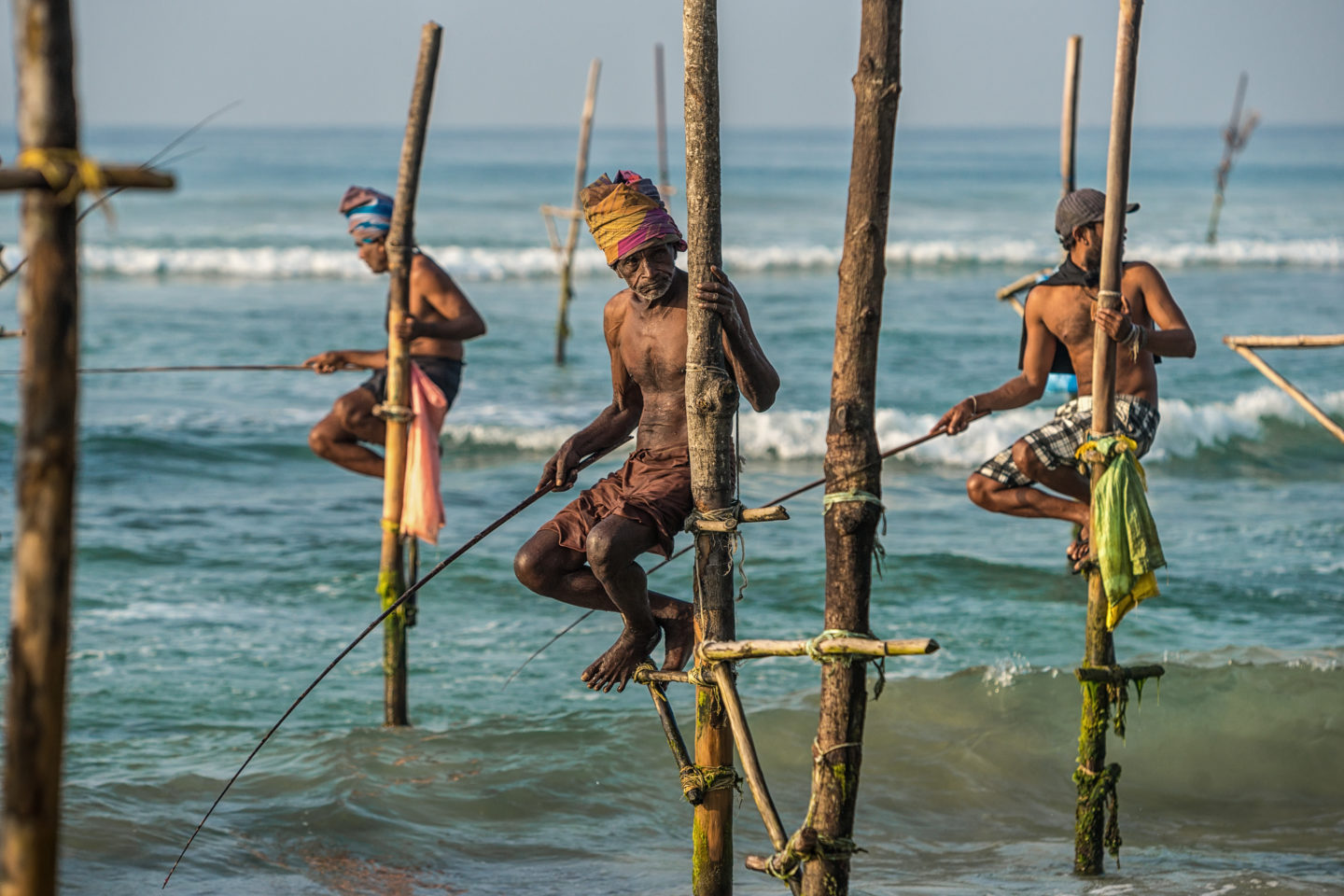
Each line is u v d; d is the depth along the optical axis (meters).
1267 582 19.75
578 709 15.03
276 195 102.69
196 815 11.90
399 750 13.55
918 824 12.41
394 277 13.91
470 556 21.44
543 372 39.62
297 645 17.28
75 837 11.12
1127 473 9.81
